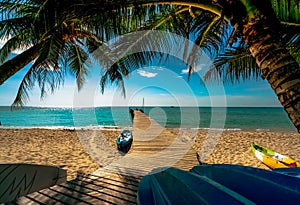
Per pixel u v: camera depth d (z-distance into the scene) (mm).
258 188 1299
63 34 4336
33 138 15359
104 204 2785
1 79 4770
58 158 9398
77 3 2992
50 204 2805
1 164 2949
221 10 3123
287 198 1154
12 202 2861
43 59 4648
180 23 4852
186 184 1497
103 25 3531
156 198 1511
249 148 11328
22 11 4230
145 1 3268
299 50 4625
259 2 2645
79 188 3322
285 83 2426
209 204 1148
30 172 3447
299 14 3332
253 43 2631
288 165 6957
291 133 18359
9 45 6387
